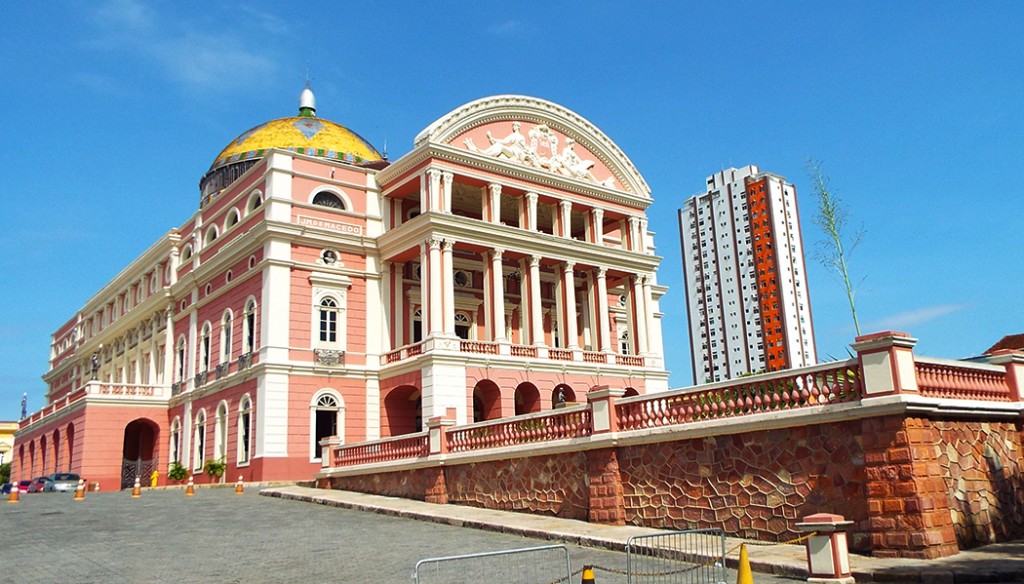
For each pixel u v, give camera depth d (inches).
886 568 463.5
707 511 614.2
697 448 628.1
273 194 1328.7
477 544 613.6
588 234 1540.4
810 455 558.3
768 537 573.9
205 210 1611.7
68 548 613.6
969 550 530.6
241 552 590.9
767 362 4013.3
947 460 552.1
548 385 1380.4
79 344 2368.4
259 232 1315.2
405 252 1368.1
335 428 1311.5
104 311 2201.0
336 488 1035.9
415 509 794.2
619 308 1731.1
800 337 4018.2
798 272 4128.9
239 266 1419.8
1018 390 646.5
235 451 1327.5
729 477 603.5
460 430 850.1
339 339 1341.0
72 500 1023.6
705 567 499.5
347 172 1422.2
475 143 1411.2
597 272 1514.5
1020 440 642.8
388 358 1366.9
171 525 749.3
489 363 1309.1
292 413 1269.7
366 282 1391.5
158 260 1780.3
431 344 1266.0
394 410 1365.7
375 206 1439.5
